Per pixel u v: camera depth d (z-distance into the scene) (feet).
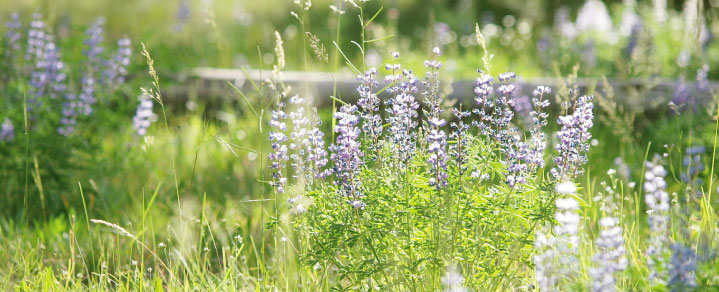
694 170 18.35
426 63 13.50
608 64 38.99
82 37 26.89
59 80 23.25
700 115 25.75
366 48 46.09
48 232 19.26
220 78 31.60
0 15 32.81
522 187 13.19
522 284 14.49
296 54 43.65
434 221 12.77
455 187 12.85
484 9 62.03
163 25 50.65
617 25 48.47
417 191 12.98
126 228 19.48
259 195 20.89
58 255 17.95
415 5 58.08
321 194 13.47
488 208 12.75
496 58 42.09
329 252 13.26
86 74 24.88
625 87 27.89
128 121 26.99
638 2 51.88
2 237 18.54
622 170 19.83
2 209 20.94
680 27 43.09
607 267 10.92
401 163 13.28
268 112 27.96
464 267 13.89
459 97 27.76
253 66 41.75
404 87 13.52
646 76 27.68
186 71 31.45
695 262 11.15
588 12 48.19
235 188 22.41
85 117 23.44
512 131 13.62
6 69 24.71
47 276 14.84
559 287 13.35
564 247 11.42
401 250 13.35
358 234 12.71
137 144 24.22
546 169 19.26
